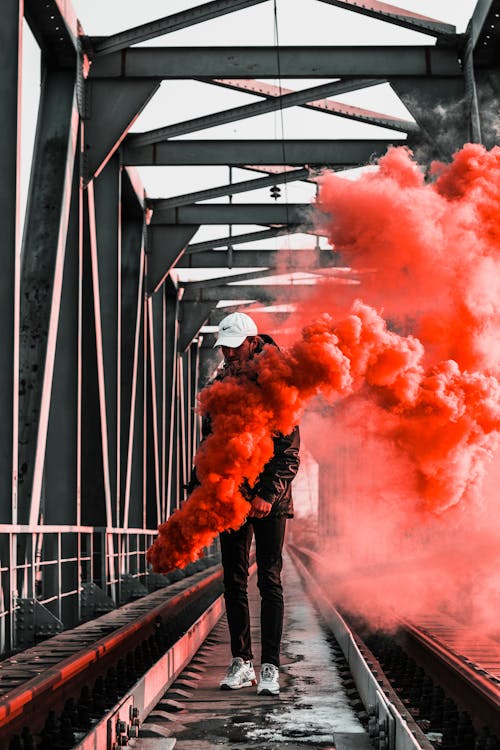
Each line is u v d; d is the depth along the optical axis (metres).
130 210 20.69
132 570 18.89
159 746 4.45
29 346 12.09
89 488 14.80
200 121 17.45
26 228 13.16
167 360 28.69
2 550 8.48
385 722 4.32
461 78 15.11
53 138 13.94
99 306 16.06
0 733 3.94
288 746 4.58
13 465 9.13
